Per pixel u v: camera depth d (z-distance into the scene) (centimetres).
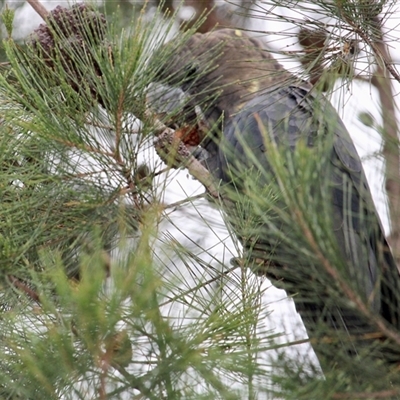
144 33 497
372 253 595
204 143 866
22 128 535
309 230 395
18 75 513
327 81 586
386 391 426
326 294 512
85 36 555
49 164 527
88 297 335
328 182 433
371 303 461
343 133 768
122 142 529
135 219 529
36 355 401
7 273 498
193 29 538
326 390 428
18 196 538
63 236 531
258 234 524
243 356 418
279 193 407
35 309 452
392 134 411
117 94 503
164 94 565
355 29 577
